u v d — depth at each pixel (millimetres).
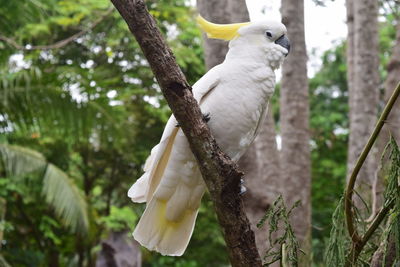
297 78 8086
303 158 7973
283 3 8133
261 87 4137
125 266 9102
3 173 12141
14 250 12953
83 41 11359
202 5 6793
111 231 9398
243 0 6852
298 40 8062
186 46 11453
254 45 4203
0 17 10102
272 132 7949
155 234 4250
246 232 3611
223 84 4105
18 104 9484
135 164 13430
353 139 8195
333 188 13125
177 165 4051
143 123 12711
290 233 3465
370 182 7203
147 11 3357
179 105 3449
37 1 10297
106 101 9750
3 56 10023
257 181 6613
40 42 11727
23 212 12867
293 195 7824
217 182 3545
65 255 14305
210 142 3514
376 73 8344
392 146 3455
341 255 3523
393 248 3594
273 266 6348
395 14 8484
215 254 13586
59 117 9727
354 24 8711
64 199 10039
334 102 15453
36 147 12109
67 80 9469
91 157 13195
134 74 11461
